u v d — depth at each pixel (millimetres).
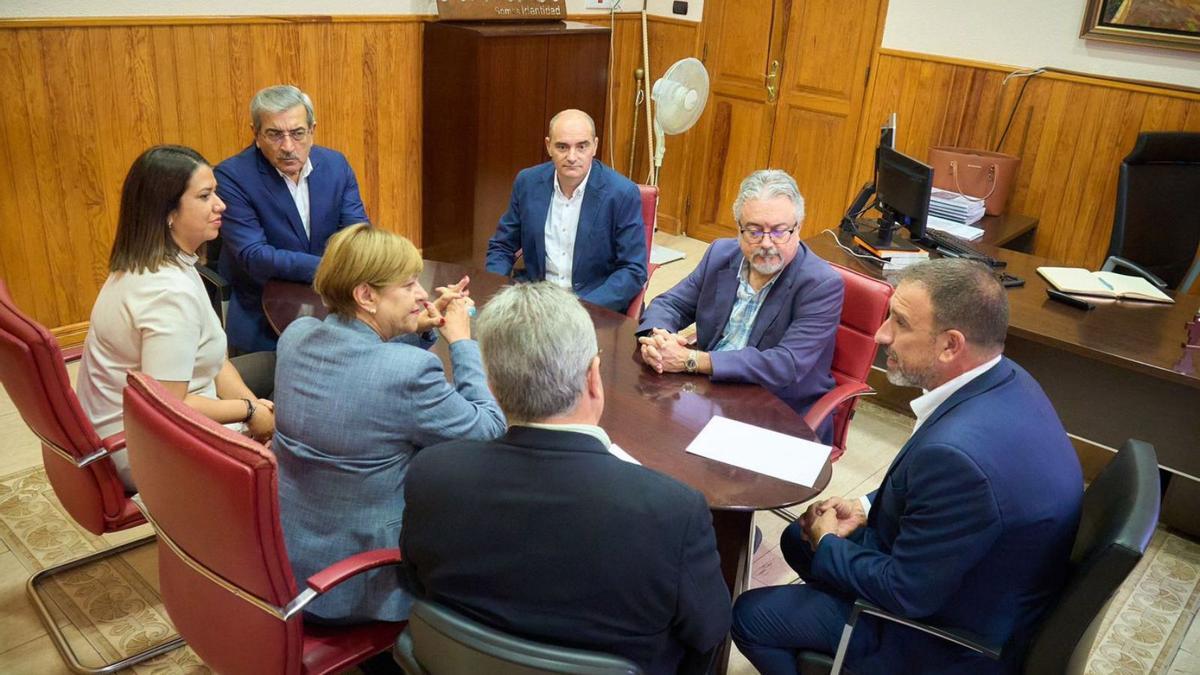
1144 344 2785
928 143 4676
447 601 1285
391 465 1610
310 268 2658
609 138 5801
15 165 3254
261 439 2111
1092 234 4266
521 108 4645
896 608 1590
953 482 1506
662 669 1362
